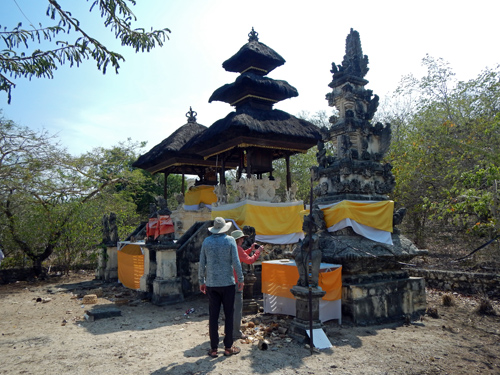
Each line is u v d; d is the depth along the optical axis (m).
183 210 14.98
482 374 4.31
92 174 16.95
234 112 12.29
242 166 12.84
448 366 4.54
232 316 5.00
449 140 13.02
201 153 13.42
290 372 4.34
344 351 5.03
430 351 5.05
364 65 8.17
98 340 5.80
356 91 8.04
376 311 6.59
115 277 12.84
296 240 10.86
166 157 15.27
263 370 4.40
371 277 6.85
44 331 6.53
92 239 15.29
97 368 4.59
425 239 14.95
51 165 14.86
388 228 7.44
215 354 4.89
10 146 13.91
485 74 13.83
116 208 17.50
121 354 5.08
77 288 11.73
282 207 10.82
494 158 10.56
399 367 4.49
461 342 5.47
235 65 13.66
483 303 7.24
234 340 5.57
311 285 5.46
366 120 8.05
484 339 5.62
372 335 5.79
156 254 9.13
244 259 6.07
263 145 11.43
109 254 12.91
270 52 13.26
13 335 6.34
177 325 6.71
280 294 6.76
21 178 13.94
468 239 12.19
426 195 13.75
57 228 14.55
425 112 15.40
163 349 5.26
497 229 8.55
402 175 14.09
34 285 12.93
